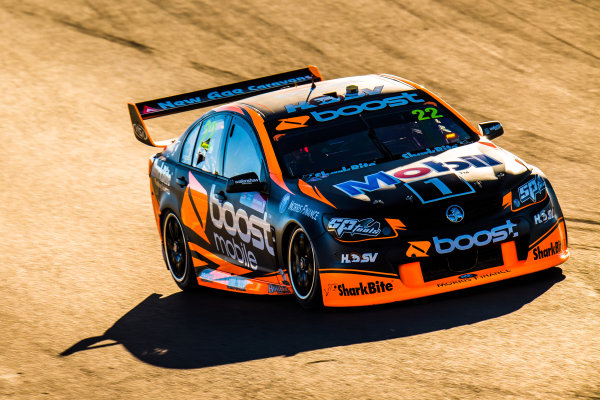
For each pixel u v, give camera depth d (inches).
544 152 1660.9
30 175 1787.6
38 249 1389.0
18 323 1066.1
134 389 826.8
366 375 792.9
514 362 788.6
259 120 1118.4
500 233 942.4
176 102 1373.0
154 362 901.2
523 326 872.9
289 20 2568.9
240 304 1089.4
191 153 1246.9
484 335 859.4
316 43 2400.3
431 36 2388.0
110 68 2364.7
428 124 1098.7
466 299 964.0
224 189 1132.5
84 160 1857.8
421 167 1003.3
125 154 1883.6
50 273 1274.6
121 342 978.7
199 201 1181.1
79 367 903.1
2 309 1124.5
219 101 1359.5
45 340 998.4
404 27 2460.6
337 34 2447.1
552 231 980.6
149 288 1204.5
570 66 2158.0
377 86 1189.1
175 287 1211.9
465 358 808.3
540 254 968.9
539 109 1911.9
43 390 842.8
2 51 2534.5
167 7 2743.6
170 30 2576.3
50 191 1689.2
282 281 1042.7
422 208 934.4
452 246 928.3
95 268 1293.1
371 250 927.7
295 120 1110.4
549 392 721.0
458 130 1099.3
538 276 1019.3
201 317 1051.3
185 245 1220.5
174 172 1262.3
